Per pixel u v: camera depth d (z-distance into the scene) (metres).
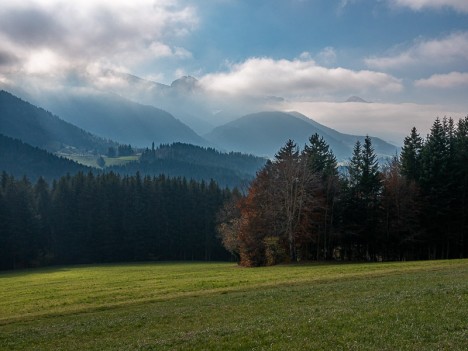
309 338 17.95
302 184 71.44
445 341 16.00
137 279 59.59
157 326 24.97
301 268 59.66
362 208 75.56
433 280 32.91
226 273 60.16
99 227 130.50
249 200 76.88
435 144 75.19
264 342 18.05
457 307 21.16
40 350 21.64
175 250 137.50
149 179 140.50
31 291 52.97
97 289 49.59
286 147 74.00
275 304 28.33
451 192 73.88
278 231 73.62
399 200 73.50
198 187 142.50
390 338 17.05
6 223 115.62
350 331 18.48
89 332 24.86
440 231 74.50
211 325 23.67
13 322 32.12
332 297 29.02
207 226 138.88
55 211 130.25
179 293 39.94
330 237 76.88
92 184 132.38
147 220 135.12
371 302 24.50
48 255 127.44
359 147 78.56
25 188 124.19
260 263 75.81
